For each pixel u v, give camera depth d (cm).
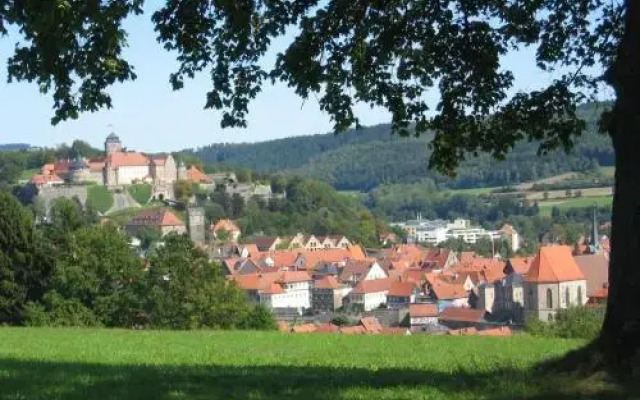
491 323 6856
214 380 1229
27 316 4822
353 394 1073
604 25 1473
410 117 1506
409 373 1323
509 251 13775
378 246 15612
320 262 12012
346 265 10850
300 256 12356
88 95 1213
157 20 1343
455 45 1438
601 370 1046
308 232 15788
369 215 17325
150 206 17125
